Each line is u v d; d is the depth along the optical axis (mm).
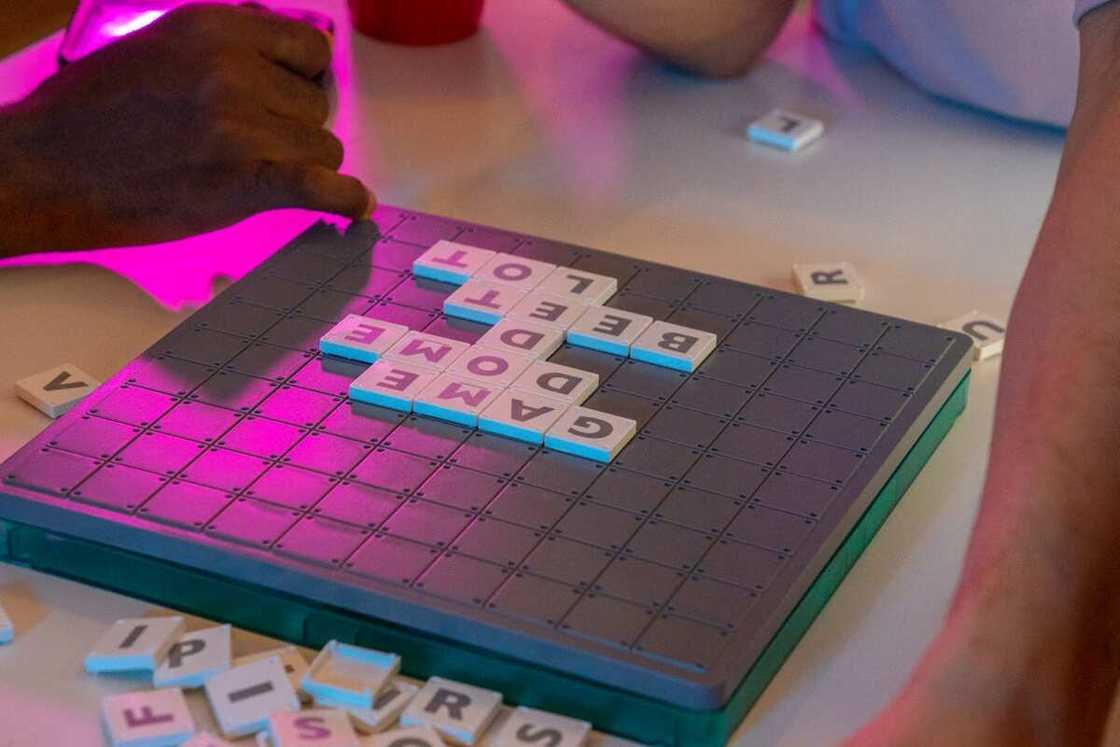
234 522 707
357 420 749
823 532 704
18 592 714
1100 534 636
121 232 871
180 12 881
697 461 731
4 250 863
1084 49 738
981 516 648
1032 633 625
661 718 662
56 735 667
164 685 680
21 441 772
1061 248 686
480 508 711
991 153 963
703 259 878
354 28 1064
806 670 691
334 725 660
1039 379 661
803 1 1110
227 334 791
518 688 674
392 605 680
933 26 960
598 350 783
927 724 620
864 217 912
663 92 1012
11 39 1105
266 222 908
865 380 771
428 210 906
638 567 690
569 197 921
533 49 1049
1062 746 621
